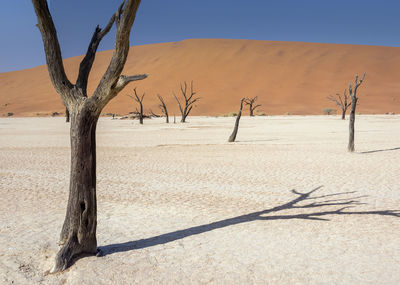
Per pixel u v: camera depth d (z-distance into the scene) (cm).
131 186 995
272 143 2031
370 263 468
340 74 11062
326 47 13175
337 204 768
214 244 544
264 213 709
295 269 454
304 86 10438
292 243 541
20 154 1698
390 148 1689
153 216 703
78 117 457
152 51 15575
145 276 441
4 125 4797
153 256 501
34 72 15912
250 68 11881
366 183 974
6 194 905
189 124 4372
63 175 1170
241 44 13812
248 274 443
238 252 511
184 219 680
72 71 14300
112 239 575
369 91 9988
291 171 1179
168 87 11338
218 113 9088
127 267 464
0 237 585
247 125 3997
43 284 427
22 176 1151
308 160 1398
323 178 1057
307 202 792
